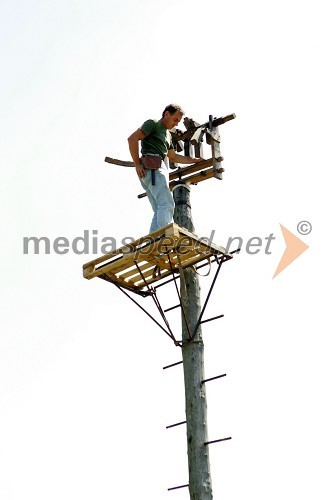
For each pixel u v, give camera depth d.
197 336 13.07
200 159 14.36
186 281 13.47
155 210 13.42
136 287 13.98
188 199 14.49
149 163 13.28
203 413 12.52
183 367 12.95
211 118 14.54
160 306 13.61
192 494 12.02
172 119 13.62
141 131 13.30
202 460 12.16
